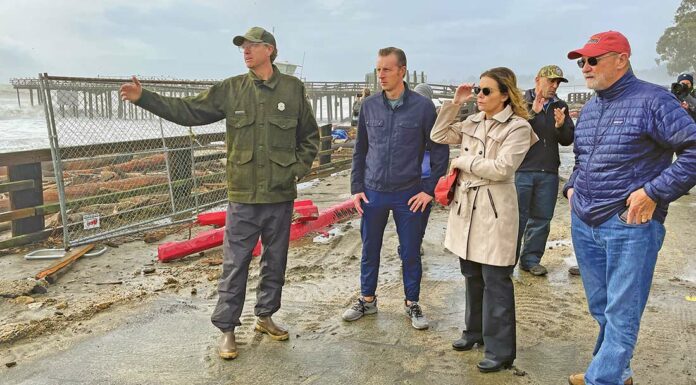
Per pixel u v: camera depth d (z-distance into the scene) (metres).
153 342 3.97
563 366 3.56
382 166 4.06
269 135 3.70
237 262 3.73
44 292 5.03
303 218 6.97
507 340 3.44
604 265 2.96
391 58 3.88
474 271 3.62
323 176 13.10
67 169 8.80
